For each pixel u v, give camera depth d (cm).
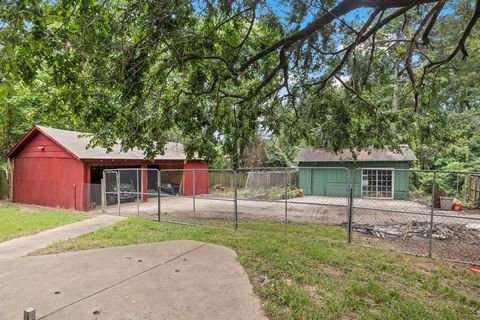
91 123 578
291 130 820
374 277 400
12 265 437
